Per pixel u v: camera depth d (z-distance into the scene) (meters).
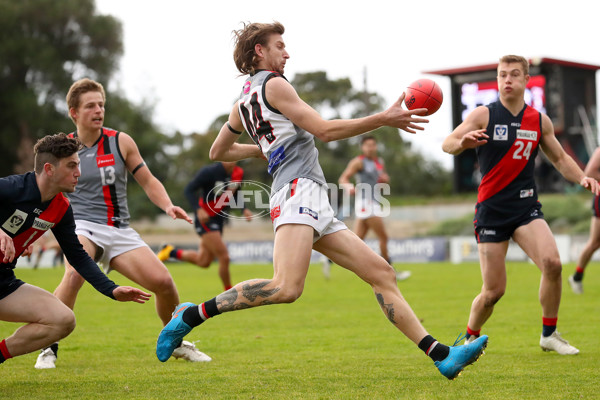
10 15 132.25
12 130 132.50
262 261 83.94
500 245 19.66
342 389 15.69
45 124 133.38
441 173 159.75
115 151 19.73
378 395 14.99
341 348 21.91
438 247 79.75
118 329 27.05
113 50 142.25
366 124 14.45
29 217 15.07
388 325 27.30
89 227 19.33
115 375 17.62
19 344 15.32
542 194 111.06
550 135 20.25
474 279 49.16
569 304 32.53
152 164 139.88
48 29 138.00
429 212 112.88
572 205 98.00
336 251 15.78
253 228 119.50
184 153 138.00
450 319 28.42
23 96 130.12
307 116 14.88
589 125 112.25
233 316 30.38
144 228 122.38
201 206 33.81
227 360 19.86
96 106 19.66
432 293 39.47
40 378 17.27
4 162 136.50
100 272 15.93
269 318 29.64
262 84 15.52
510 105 19.88
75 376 17.52
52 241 80.00
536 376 16.94
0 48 130.50
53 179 14.93
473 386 15.89
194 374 17.67
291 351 21.42
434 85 16.98
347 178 43.44
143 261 19.14
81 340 24.17
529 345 21.81
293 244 15.11
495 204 19.64
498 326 26.11
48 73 134.50
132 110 143.00
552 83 112.00
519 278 48.84
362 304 35.09
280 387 15.95
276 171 15.66
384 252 44.22
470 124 19.83
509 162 19.56
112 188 19.64
